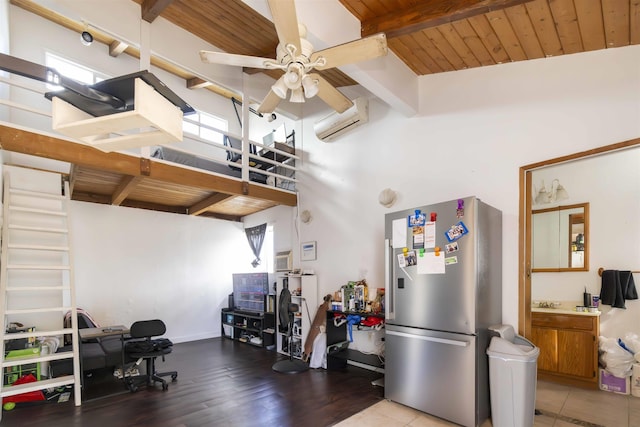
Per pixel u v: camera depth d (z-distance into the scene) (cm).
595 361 354
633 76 269
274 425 287
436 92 394
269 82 542
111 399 347
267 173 529
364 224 465
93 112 144
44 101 487
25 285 372
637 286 360
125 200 582
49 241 391
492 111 348
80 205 540
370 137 466
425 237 317
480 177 353
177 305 625
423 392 307
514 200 328
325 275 509
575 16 249
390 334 339
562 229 413
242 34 432
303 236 552
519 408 263
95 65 544
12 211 370
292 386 379
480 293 288
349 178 489
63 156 337
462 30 294
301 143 573
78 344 352
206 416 305
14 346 341
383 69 341
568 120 299
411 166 415
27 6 477
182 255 642
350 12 302
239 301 645
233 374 423
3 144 306
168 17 409
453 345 288
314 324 467
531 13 254
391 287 345
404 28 290
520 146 327
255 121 743
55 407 328
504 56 329
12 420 301
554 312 381
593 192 394
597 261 387
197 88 678
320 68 240
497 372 273
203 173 449
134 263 585
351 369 441
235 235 717
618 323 368
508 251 328
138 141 148
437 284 304
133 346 391
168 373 404
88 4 352
